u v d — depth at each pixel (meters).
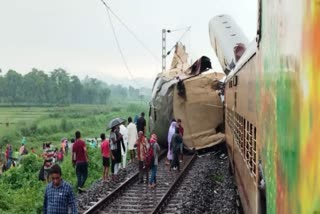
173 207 14.49
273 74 4.35
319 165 2.46
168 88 25.88
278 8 4.02
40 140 69.19
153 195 15.98
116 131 18.86
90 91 181.75
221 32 24.23
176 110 25.69
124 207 14.41
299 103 2.97
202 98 25.56
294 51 3.18
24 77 166.12
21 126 79.38
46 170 18.06
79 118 106.75
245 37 23.88
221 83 25.45
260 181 5.61
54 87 166.25
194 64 26.47
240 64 10.16
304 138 2.80
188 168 21.47
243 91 9.24
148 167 17.33
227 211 13.85
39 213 14.37
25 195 15.75
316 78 2.54
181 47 35.31
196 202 14.77
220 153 25.78
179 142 20.56
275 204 4.05
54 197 7.75
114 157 18.77
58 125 80.56
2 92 162.38
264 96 5.20
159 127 27.19
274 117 4.23
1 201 14.49
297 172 2.98
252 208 6.91
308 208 2.66
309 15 2.70
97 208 13.81
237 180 12.43
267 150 4.84
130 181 17.75
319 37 2.49
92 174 20.45
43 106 158.50
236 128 12.32
